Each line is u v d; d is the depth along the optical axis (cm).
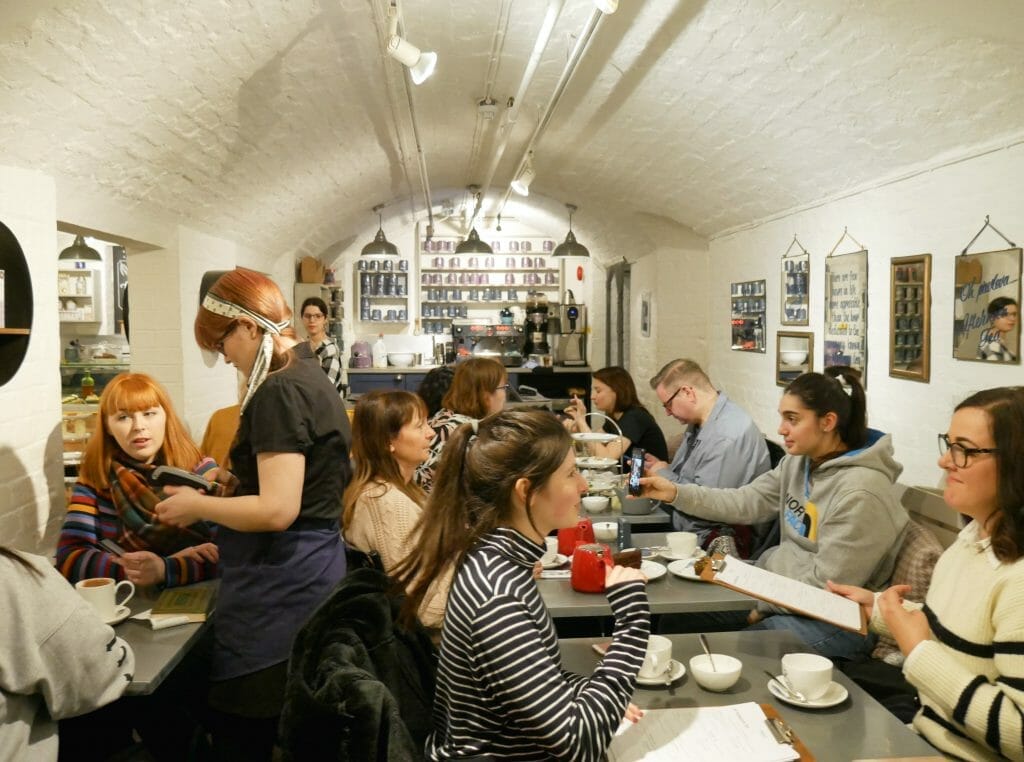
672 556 280
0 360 285
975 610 162
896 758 153
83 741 242
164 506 199
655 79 415
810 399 255
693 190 580
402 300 1175
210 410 545
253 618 207
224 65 335
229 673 209
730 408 374
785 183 478
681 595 241
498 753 138
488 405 348
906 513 254
